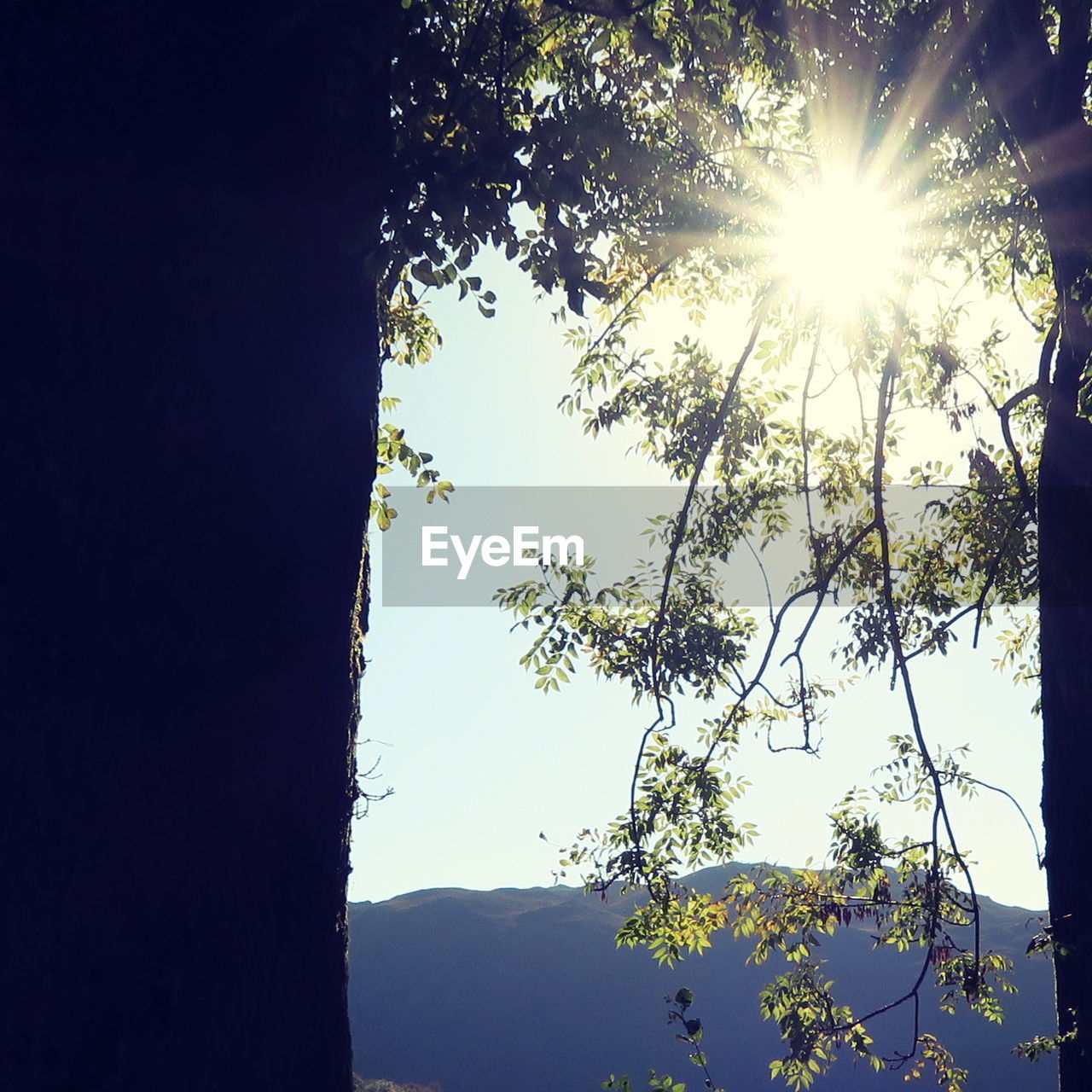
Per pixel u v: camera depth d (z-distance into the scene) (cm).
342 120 350
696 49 848
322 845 306
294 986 288
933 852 947
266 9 322
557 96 763
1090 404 727
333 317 335
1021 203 1106
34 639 257
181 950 262
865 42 918
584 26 804
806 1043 1128
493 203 565
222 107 306
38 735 255
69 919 250
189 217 292
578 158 697
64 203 275
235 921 274
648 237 989
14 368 265
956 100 960
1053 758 764
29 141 274
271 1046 277
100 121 282
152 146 288
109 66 286
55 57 279
